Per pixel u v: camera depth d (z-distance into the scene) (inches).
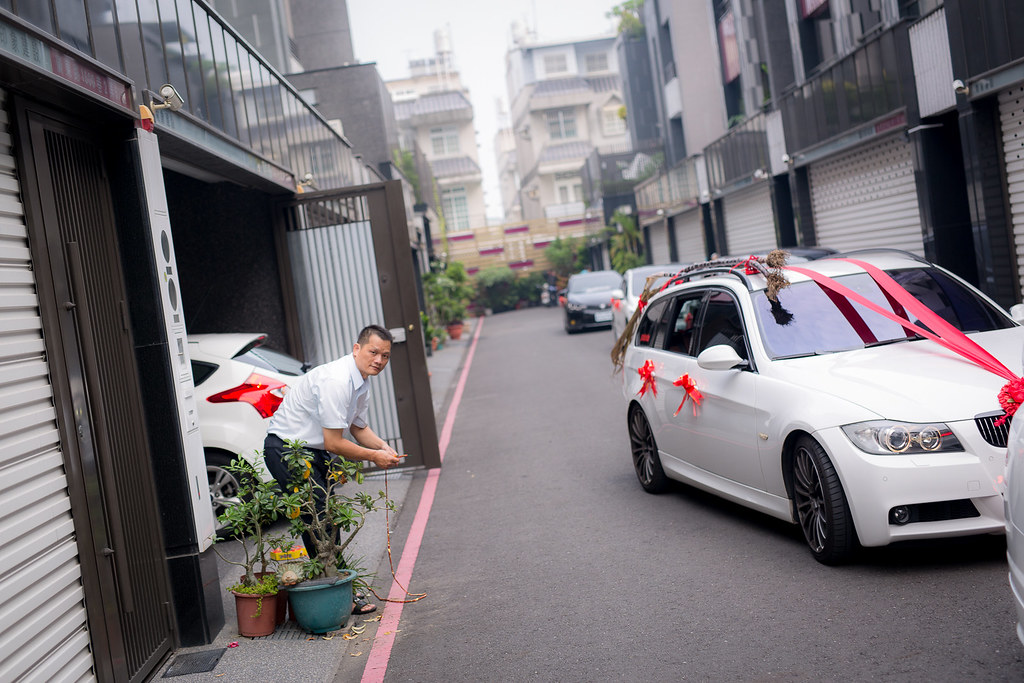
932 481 183.5
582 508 289.4
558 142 2682.1
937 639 157.9
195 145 256.2
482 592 219.5
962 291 248.2
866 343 230.2
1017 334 225.6
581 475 338.0
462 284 1396.4
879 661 152.4
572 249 2053.4
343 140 611.2
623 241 1558.8
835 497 195.6
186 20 268.8
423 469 384.8
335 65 1197.1
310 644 195.8
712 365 230.1
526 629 190.4
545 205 2632.9
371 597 226.2
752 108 864.3
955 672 144.6
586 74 2839.6
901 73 497.4
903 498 184.4
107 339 184.9
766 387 221.1
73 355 168.9
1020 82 387.9
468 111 2596.0
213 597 205.5
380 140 1096.8
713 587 200.8
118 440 183.3
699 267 296.8
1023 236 406.9
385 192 380.2
